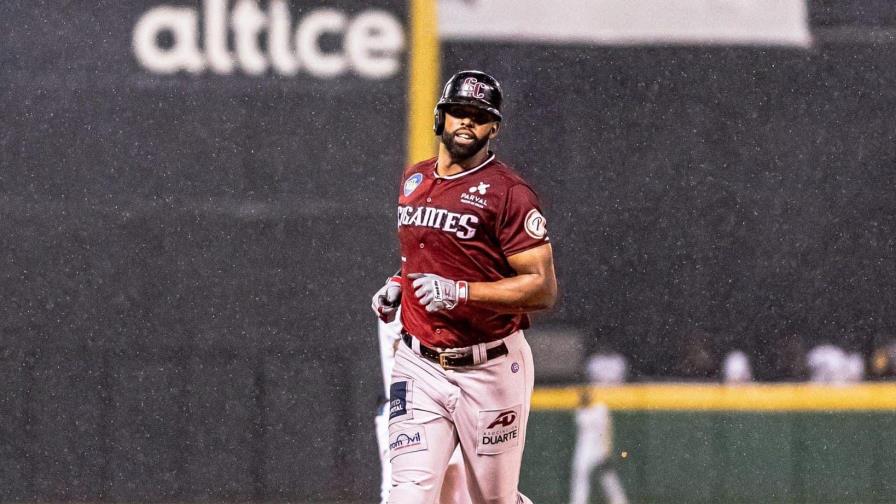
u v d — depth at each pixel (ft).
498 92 43.62
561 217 80.69
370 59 81.51
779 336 79.87
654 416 78.54
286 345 80.18
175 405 79.61
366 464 79.41
